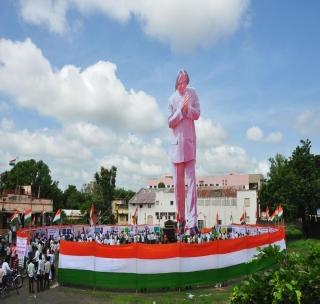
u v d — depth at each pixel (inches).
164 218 3838.6
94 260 1068.5
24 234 1350.9
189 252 1058.1
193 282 1053.2
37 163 4119.1
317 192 2444.6
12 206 2568.9
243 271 1138.0
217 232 2011.6
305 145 2603.3
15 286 1083.3
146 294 1004.6
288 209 2416.3
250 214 3489.2
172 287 1034.7
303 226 2600.9
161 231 2057.1
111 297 977.5
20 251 1342.3
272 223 2736.2
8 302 953.5
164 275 1034.1
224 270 1099.9
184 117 2193.7
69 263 1095.0
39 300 965.8
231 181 4534.9
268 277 285.0
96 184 3907.5
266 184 2591.0
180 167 2223.2
